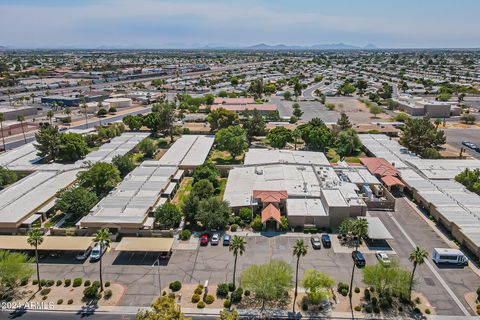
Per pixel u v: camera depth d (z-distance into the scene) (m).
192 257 78.94
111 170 108.31
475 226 84.81
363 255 79.81
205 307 64.38
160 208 89.12
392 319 61.94
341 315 62.97
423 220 95.19
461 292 68.19
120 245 78.38
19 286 69.81
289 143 165.50
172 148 146.38
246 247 82.62
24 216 89.81
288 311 63.81
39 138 130.25
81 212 92.88
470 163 129.00
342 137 148.88
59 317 62.34
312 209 93.62
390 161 131.25
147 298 66.62
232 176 117.12
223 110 177.12
